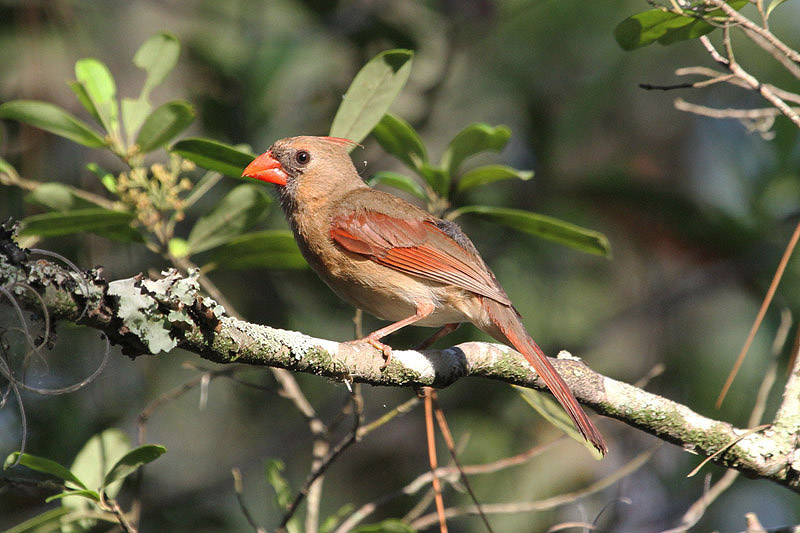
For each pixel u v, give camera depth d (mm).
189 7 12305
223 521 11055
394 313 7969
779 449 6871
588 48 13203
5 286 4715
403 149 8398
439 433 11945
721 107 13320
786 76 12633
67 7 11859
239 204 8203
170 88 13094
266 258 8312
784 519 11711
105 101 7785
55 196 7875
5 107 7371
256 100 11688
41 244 10422
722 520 11508
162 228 7977
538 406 7703
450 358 6727
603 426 12086
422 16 12609
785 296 12125
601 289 12844
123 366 11266
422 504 8070
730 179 13070
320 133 12086
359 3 12484
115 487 7492
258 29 12242
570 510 11523
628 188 12688
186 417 11922
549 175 12781
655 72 13438
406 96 12797
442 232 7801
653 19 7121
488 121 13273
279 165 8211
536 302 12289
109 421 10211
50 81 11992
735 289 12562
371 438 12367
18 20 11680
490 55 13203
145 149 7758
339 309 11422
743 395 12070
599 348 12680
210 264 8242
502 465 8102
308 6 12398
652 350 12633
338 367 6180
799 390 7066
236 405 12195
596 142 13461
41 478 9367
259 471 11789
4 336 5207
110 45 12922
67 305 4910
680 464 11477
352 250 7676
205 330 5398
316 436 8023
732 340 12383
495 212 8078
